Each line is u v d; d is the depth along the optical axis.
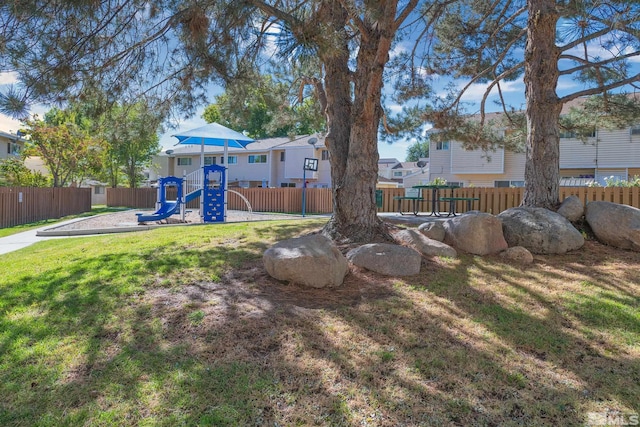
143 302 4.25
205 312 3.98
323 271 4.61
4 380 2.90
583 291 4.58
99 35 4.94
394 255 5.18
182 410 2.59
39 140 21.81
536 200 7.23
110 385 2.84
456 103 10.53
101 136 7.83
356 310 4.05
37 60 4.48
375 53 6.10
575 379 2.96
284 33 4.41
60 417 2.52
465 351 3.31
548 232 6.04
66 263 5.79
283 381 2.90
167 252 6.16
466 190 15.29
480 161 23.38
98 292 4.49
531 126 7.36
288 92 10.59
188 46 5.02
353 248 5.77
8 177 20.33
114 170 31.33
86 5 4.12
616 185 12.32
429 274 5.06
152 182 33.34
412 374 2.99
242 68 5.40
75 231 10.54
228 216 15.59
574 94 6.97
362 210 6.41
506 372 3.03
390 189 17.75
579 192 11.25
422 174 36.91
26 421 2.49
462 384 2.88
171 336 3.54
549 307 4.18
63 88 4.93
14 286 4.79
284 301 4.25
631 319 3.88
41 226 14.00
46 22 4.33
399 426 2.45
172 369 3.03
